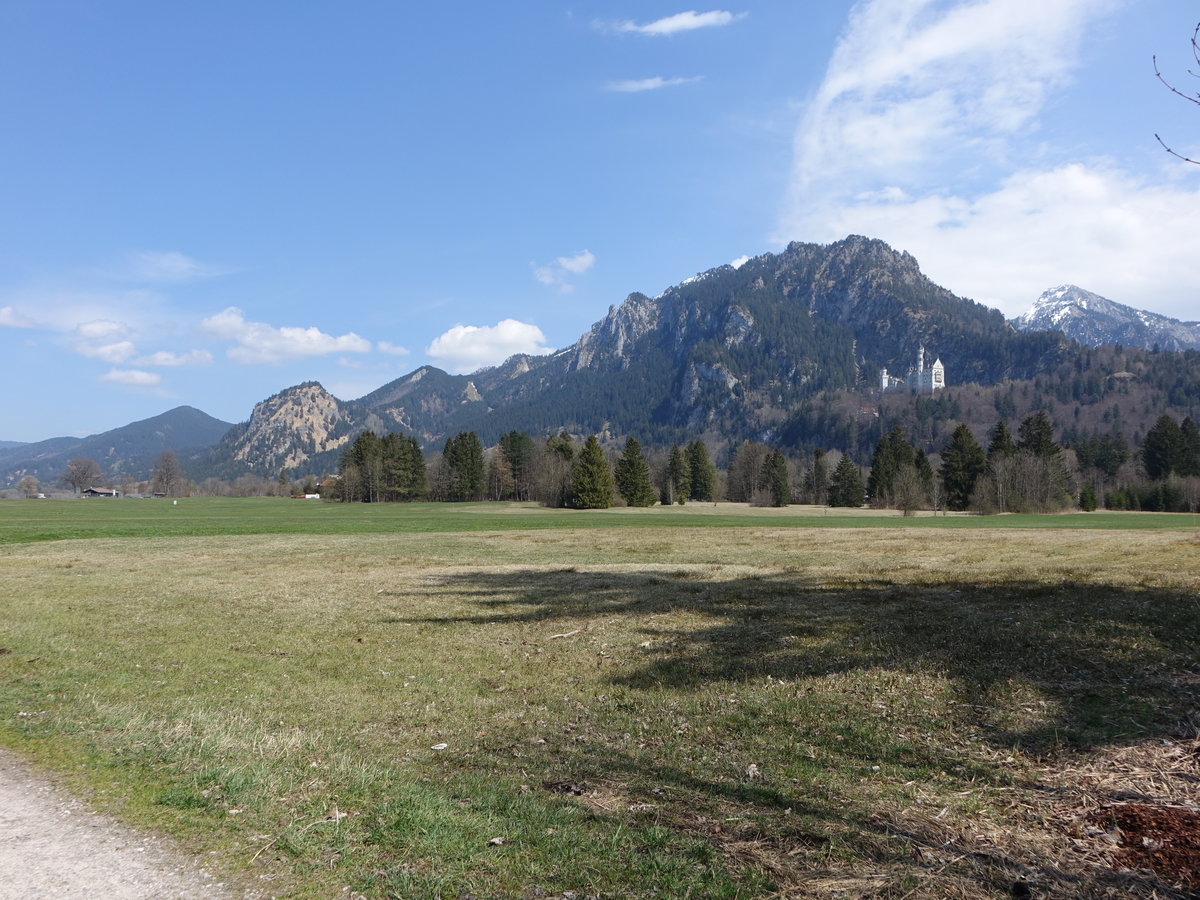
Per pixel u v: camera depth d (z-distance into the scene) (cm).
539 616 1694
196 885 475
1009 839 553
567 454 12456
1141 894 467
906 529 5394
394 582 2353
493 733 870
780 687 1026
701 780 688
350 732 875
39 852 523
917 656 1138
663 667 1177
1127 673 977
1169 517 7844
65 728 851
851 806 619
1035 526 5822
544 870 498
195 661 1259
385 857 517
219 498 16062
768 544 3978
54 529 5069
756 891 470
